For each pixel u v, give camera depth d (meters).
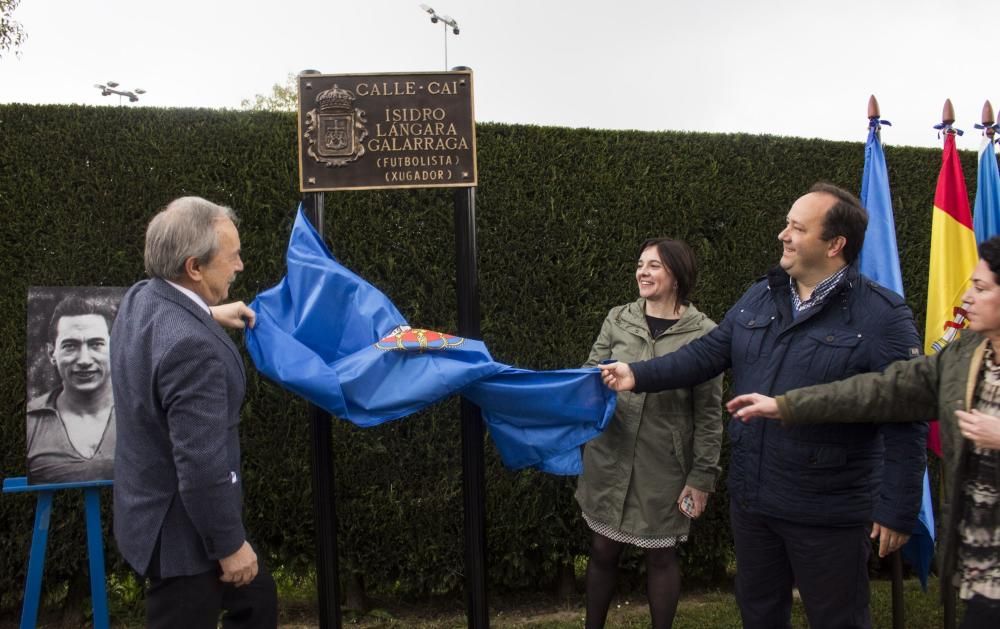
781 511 2.26
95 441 2.70
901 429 2.15
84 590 3.46
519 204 3.58
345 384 2.31
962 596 1.91
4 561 3.25
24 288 3.20
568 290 3.64
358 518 3.53
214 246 1.97
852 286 2.23
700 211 3.78
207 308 2.00
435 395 2.39
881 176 3.23
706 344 2.58
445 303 3.55
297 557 3.50
